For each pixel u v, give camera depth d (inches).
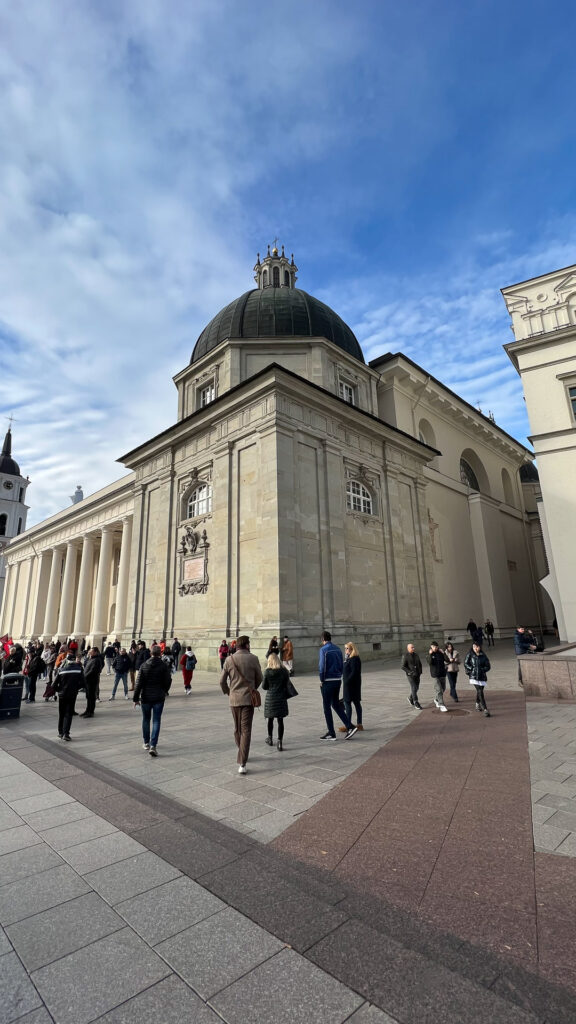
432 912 134.2
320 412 965.2
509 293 953.5
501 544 1550.2
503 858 164.7
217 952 117.0
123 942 121.7
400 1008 98.0
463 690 540.7
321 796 230.4
